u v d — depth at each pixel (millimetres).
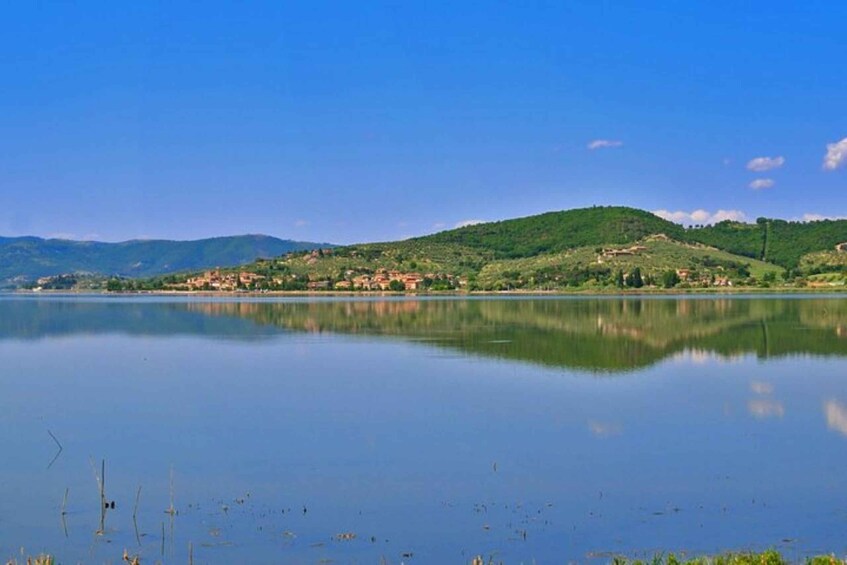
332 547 29172
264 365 76562
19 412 53531
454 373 68875
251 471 38688
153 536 30406
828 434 44938
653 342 94062
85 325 134875
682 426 47094
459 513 32594
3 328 128875
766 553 25641
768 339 96562
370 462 40000
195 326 129750
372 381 65062
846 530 30312
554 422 48469
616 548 28812
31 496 35250
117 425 49188
